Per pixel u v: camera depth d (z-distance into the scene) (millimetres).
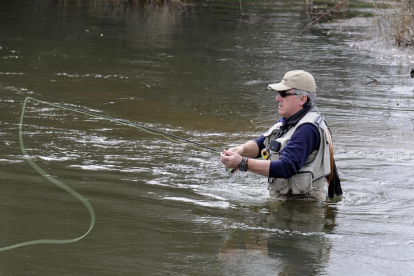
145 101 12039
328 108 11828
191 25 23406
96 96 12266
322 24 24422
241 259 5207
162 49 18234
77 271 4891
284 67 16141
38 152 8367
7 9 25453
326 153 6820
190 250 5387
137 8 28125
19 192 6777
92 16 24750
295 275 4918
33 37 19219
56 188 6969
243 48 18844
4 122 9852
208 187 7301
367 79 14758
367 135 9938
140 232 5777
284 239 5727
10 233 5633
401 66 16500
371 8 27969
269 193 7070
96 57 16562
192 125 10367
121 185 7199
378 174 7938
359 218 6367
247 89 13531
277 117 11211
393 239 5785
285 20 25422
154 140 9305
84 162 8031
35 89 12570
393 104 12305
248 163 6555
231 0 32000
